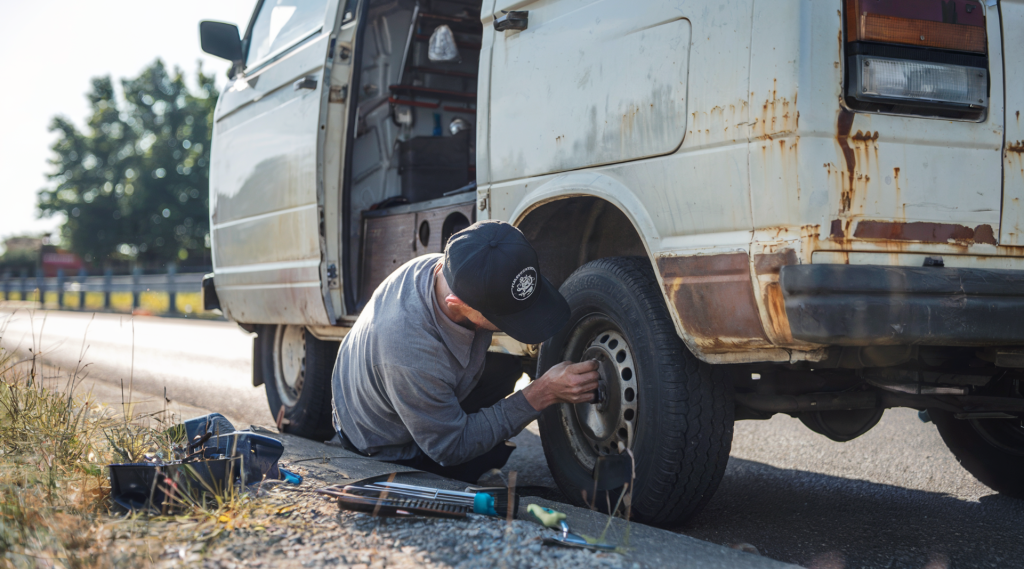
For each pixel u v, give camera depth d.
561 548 1.89
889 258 2.08
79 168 61.00
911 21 2.11
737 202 2.15
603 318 2.69
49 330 13.77
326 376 4.50
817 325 1.95
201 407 5.73
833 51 2.05
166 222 56.94
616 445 2.67
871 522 2.76
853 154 2.05
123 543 1.90
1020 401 2.48
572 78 2.72
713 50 2.23
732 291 2.15
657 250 2.39
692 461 2.38
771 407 2.50
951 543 2.51
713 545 2.01
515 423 2.60
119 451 2.57
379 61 5.18
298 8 4.73
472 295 2.29
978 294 2.05
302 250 4.28
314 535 1.97
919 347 2.38
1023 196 2.25
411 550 1.87
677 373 2.39
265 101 4.77
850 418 2.76
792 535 2.60
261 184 4.68
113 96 61.66
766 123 2.08
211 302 5.38
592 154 2.63
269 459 2.51
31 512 2.06
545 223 2.96
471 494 2.20
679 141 2.32
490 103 3.11
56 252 61.09
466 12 5.28
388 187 5.16
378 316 2.58
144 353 9.92
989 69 2.21
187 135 57.31
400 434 2.77
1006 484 3.11
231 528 2.02
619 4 2.57
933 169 2.14
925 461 3.71
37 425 3.07
